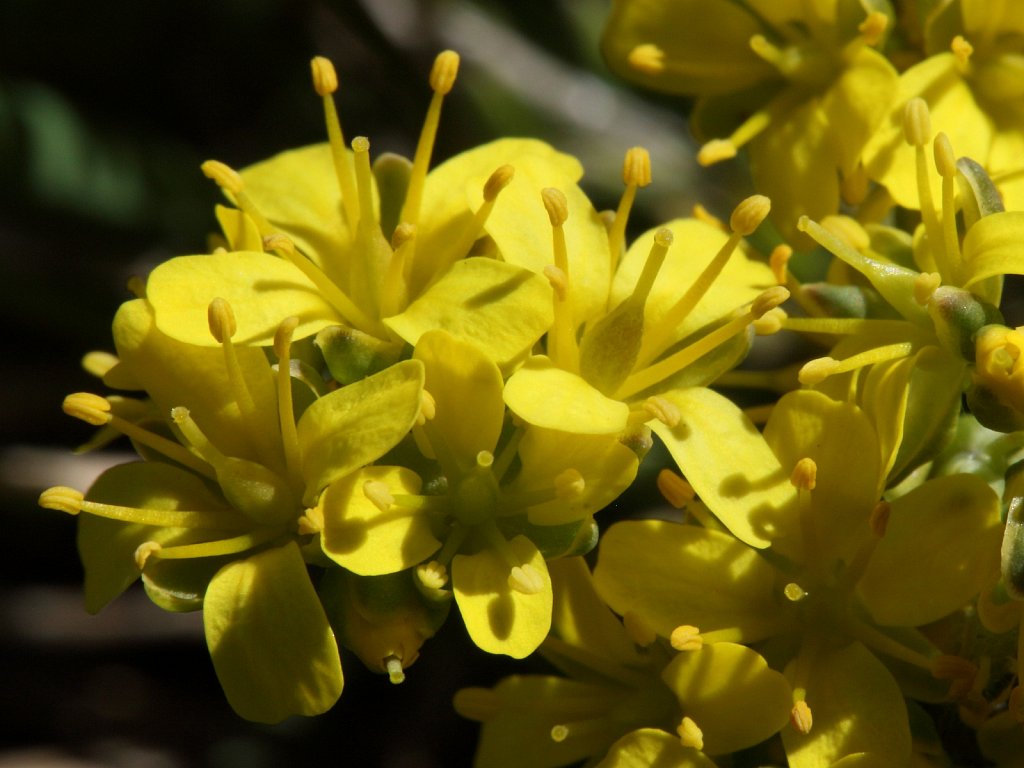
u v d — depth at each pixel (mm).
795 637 98
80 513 99
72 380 129
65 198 127
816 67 107
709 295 100
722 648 96
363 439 94
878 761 95
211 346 98
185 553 96
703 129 110
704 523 100
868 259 99
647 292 97
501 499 96
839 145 106
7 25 131
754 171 107
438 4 132
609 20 111
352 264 101
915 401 99
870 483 97
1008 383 97
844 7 106
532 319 96
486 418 96
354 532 95
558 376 96
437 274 99
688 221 102
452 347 95
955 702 99
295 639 94
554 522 96
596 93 133
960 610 99
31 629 128
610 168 132
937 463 102
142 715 128
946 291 98
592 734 102
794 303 122
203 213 129
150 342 98
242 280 98
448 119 131
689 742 96
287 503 97
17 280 127
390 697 127
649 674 101
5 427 128
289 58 135
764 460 97
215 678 129
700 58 110
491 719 103
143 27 133
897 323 100
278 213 103
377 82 134
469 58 132
